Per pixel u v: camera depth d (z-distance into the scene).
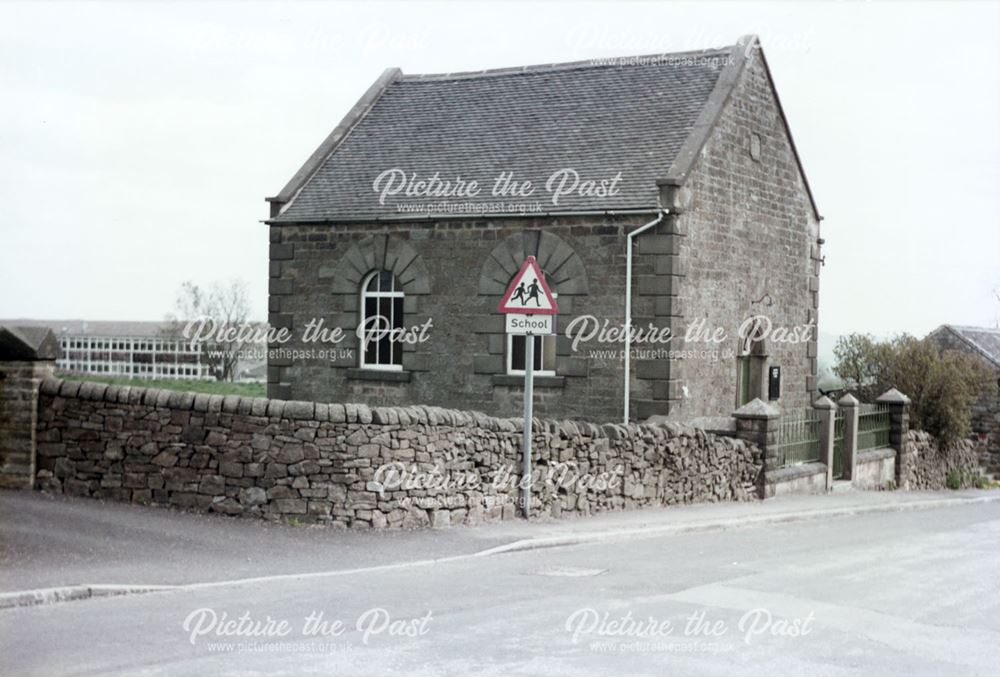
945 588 12.16
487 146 27.72
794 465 24.61
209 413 15.51
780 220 28.66
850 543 16.11
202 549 13.21
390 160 28.69
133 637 9.21
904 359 34.06
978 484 35.06
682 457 20.61
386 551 13.83
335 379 27.62
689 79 27.17
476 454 16.48
